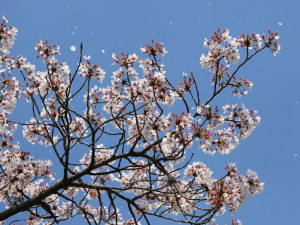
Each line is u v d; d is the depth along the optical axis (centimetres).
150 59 714
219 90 753
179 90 746
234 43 741
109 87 761
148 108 706
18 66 725
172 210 831
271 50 746
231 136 780
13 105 787
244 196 637
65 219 706
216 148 766
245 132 783
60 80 708
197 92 696
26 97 759
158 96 686
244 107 786
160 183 873
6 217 695
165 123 653
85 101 765
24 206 697
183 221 580
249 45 749
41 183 855
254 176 678
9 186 727
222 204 588
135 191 913
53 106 773
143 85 655
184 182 834
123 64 669
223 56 736
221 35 747
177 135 644
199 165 771
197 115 705
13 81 790
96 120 773
